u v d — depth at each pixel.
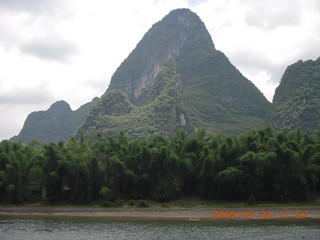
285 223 47.41
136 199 66.81
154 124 186.75
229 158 64.06
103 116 199.12
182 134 80.50
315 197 61.38
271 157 57.09
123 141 79.00
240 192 62.53
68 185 67.50
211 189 64.50
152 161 65.06
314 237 37.72
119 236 40.34
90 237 40.00
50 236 40.88
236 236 38.91
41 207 64.50
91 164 66.44
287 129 75.50
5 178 67.50
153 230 43.97
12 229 45.94
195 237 38.84
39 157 68.44
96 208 61.12
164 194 64.25
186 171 67.25
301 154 59.16
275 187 59.44
